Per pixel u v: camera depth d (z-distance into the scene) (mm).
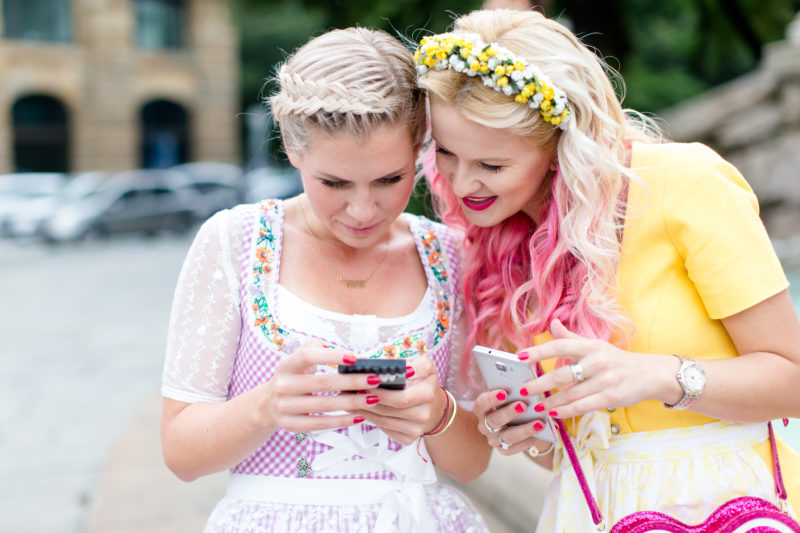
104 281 10938
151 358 6492
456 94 1263
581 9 7684
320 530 1339
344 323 1392
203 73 24047
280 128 1312
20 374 6016
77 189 16312
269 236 1415
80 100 22250
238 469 1414
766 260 1251
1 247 14859
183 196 16484
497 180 1310
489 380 1341
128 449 3945
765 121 8672
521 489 2746
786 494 1341
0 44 20938
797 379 1252
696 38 9430
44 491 3793
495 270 1529
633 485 1355
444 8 6914
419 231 1542
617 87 1568
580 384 1218
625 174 1322
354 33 1302
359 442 1367
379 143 1216
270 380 1257
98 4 22062
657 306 1334
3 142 21266
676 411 1354
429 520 1385
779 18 8555
